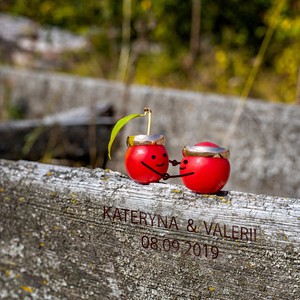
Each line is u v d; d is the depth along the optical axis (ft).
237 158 2.14
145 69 3.39
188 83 3.27
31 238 1.34
